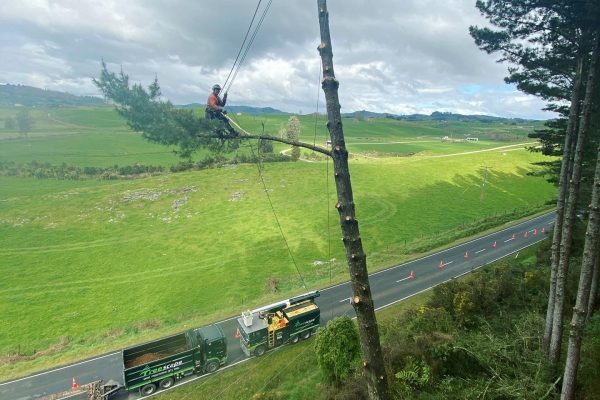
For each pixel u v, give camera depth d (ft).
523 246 163.32
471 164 354.95
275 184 282.56
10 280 157.89
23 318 129.39
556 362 44.11
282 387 73.67
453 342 52.54
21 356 103.96
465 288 75.92
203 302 134.31
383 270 143.23
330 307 116.98
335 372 62.39
